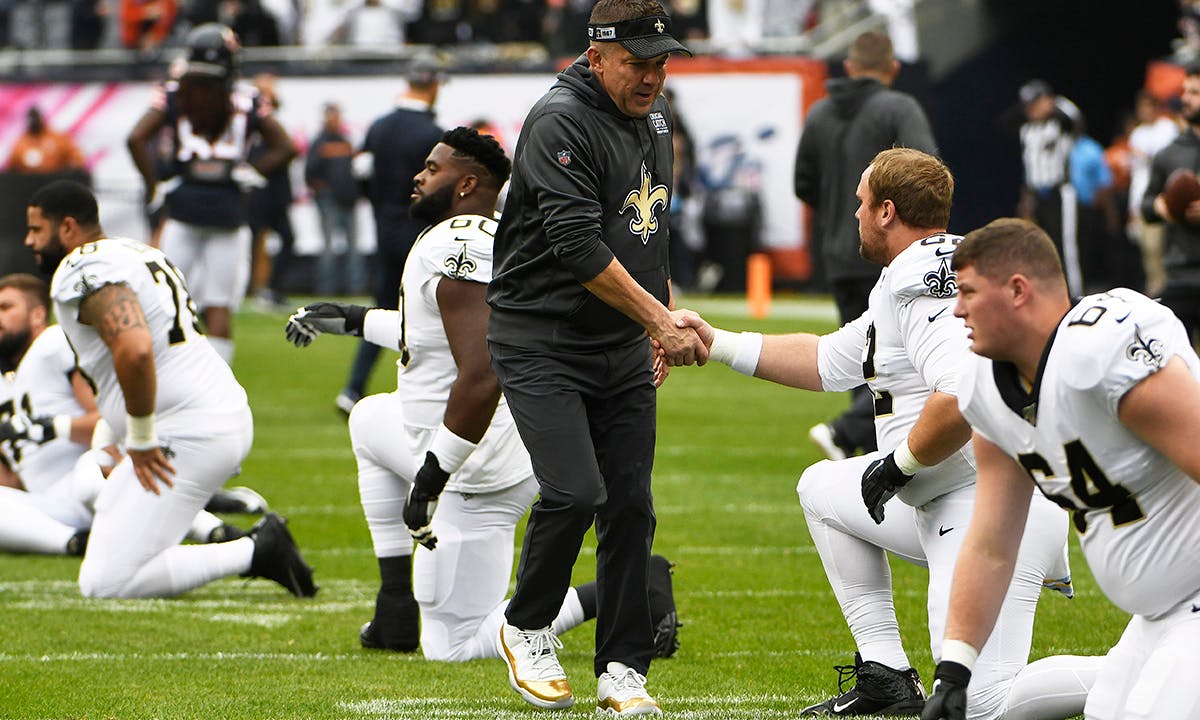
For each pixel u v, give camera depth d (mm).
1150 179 37094
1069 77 93188
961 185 89562
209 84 39625
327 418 43656
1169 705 12945
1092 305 12633
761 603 23562
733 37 81625
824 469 17797
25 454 27266
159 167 73000
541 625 17391
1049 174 60500
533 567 17062
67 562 26750
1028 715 15820
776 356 17969
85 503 26469
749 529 29375
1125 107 94500
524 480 20000
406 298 19578
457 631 20094
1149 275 63875
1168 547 13055
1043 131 60406
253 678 18812
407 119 38906
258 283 69125
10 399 27812
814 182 31672
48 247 23125
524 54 79688
